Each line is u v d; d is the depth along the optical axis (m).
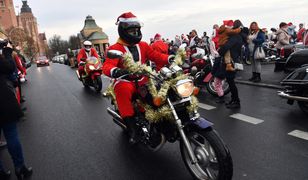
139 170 4.46
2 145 5.88
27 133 6.63
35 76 21.72
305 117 6.12
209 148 3.79
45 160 5.09
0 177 4.52
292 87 6.09
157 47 6.86
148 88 4.04
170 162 4.61
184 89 3.67
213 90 8.48
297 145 4.84
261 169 4.18
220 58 7.47
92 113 7.89
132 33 4.35
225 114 6.75
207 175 3.88
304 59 7.77
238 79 10.78
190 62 9.44
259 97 7.99
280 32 12.88
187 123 3.74
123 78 4.40
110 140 5.77
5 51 5.62
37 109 9.00
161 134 4.07
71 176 4.46
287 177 3.93
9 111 4.22
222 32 7.04
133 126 4.39
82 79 12.39
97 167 4.67
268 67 13.38
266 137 5.25
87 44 11.94
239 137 5.35
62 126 6.94
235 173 4.12
